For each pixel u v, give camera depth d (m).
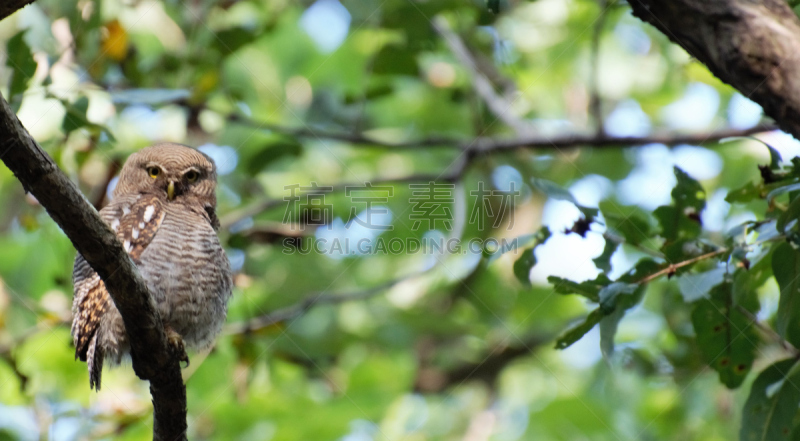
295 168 14.16
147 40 12.10
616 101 14.41
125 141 12.37
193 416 12.06
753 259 5.48
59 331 11.39
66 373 11.41
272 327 9.80
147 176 7.80
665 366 9.84
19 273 12.04
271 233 10.32
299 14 14.13
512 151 13.26
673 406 11.75
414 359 14.95
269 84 14.08
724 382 6.23
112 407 9.55
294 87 14.27
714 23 4.46
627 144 10.74
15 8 4.47
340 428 12.12
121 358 7.04
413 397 14.20
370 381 13.38
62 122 8.15
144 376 5.40
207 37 10.71
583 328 5.38
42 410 9.61
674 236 5.71
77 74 9.96
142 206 7.23
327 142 14.02
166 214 7.21
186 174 7.89
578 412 12.11
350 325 14.20
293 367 12.53
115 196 8.16
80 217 4.54
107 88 10.06
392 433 13.01
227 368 12.16
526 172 13.62
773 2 4.46
